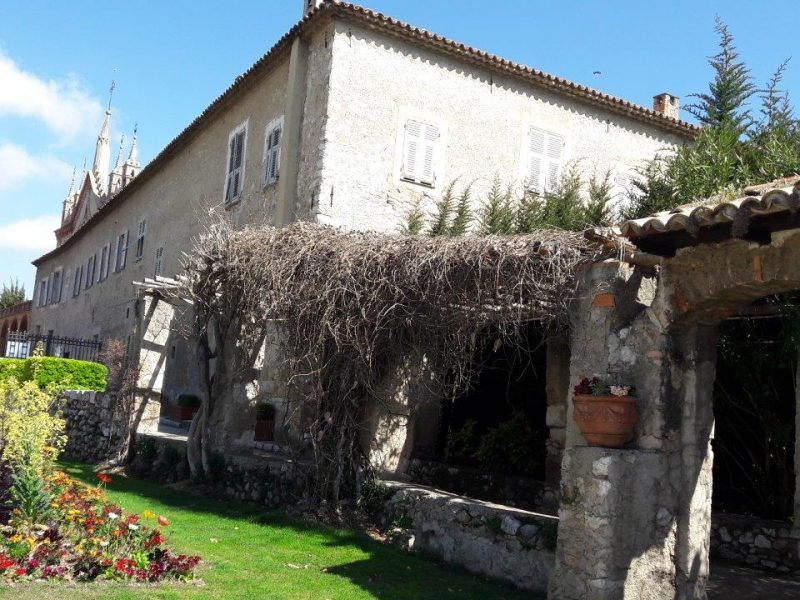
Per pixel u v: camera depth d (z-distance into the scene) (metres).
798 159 8.93
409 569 6.80
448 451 10.60
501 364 10.62
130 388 13.17
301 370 8.95
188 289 11.08
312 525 8.22
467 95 14.52
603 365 5.84
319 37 13.78
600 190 13.74
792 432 7.99
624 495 5.35
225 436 11.04
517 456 9.64
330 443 8.79
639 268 5.79
